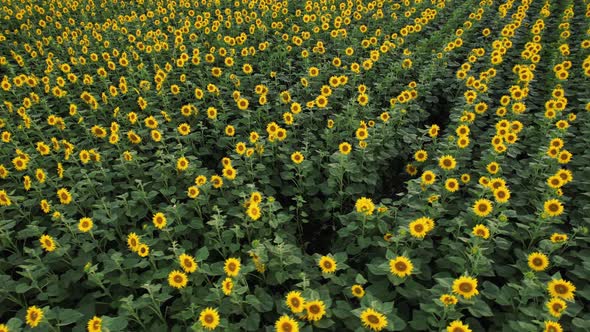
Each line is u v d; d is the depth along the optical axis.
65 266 4.79
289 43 11.45
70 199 5.24
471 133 7.11
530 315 3.45
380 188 6.55
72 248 4.92
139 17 13.80
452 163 5.40
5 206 5.35
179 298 4.12
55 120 7.20
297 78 9.77
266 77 9.80
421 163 6.28
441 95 8.83
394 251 4.44
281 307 3.90
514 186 5.72
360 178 5.90
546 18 12.50
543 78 9.05
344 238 5.25
